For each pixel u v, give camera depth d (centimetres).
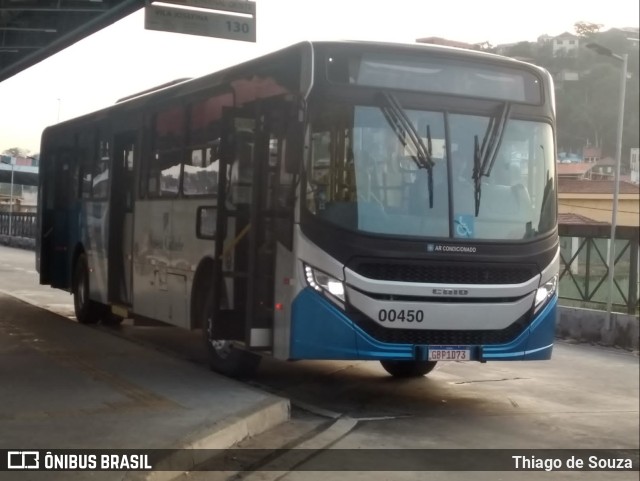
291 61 856
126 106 1274
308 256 823
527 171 898
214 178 984
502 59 902
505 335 873
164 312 1120
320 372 1105
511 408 938
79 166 1473
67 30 1357
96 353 1066
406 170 847
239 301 932
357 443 759
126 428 698
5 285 2308
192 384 888
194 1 1270
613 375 1191
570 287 1780
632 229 1612
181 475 636
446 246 842
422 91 864
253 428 759
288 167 834
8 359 1009
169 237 1105
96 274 1374
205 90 1030
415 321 832
